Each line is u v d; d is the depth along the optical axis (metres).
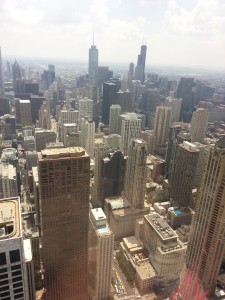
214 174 195.62
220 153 189.12
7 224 86.06
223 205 195.00
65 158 170.75
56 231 189.88
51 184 173.75
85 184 183.12
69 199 183.12
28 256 150.75
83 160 175.50
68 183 177.75
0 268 80.88
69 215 188.50
